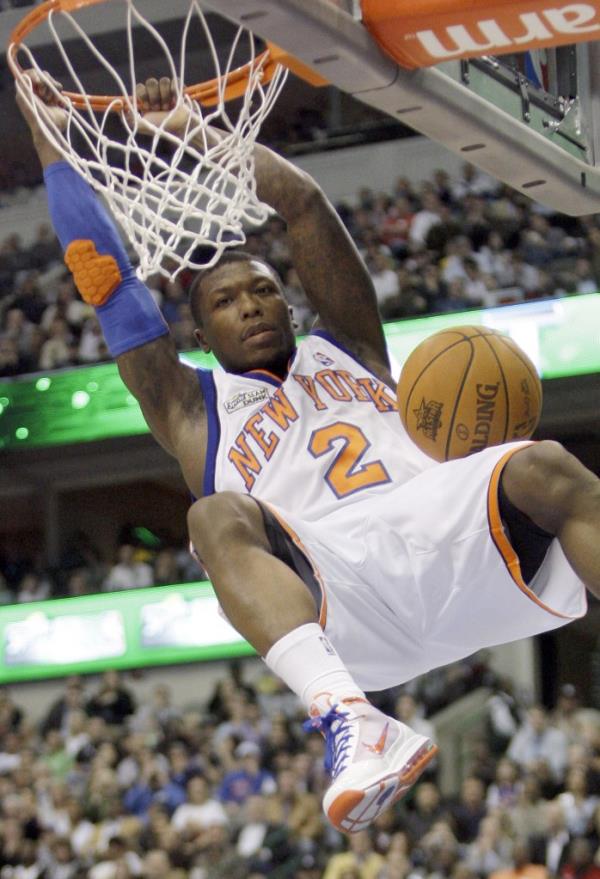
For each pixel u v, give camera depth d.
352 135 13.72
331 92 14.76
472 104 2.79
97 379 12.09
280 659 2.26
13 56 2.90
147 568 11.55
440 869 7.35
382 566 2.46
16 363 12.52
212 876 7.84
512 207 11.62
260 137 14.68
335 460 2.70
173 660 10.97
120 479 13.75
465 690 9.21
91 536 14.38
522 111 2.98
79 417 12.11
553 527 2.35
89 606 11.30
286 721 9.01
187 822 8.27
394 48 2.53
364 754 2.12
